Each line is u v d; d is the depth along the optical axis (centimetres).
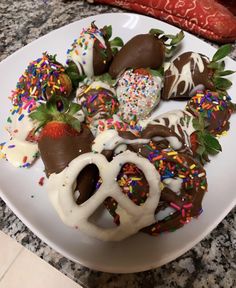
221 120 17
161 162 15
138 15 21
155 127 16
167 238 14
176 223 14
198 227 14
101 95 18
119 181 14
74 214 14
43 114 15
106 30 20
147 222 14
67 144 15
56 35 21
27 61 20
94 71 19
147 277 14
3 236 20
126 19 21
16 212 15
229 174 16
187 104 18
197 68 18
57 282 19
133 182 14
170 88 18
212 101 17
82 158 14
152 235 14
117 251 14
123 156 14
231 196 15
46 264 19
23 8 24
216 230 15
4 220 16
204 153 16
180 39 20
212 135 17
